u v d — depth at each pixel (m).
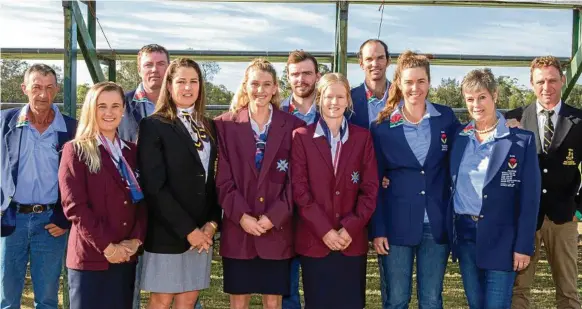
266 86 3.56
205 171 3.54
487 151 3.54
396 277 3.72
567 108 4.18
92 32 5.59
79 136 3.34
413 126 3.71
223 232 3.61
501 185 3.49
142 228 3.47
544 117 4.19
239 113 3.67
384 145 3.76
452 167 3.64
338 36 4.91
